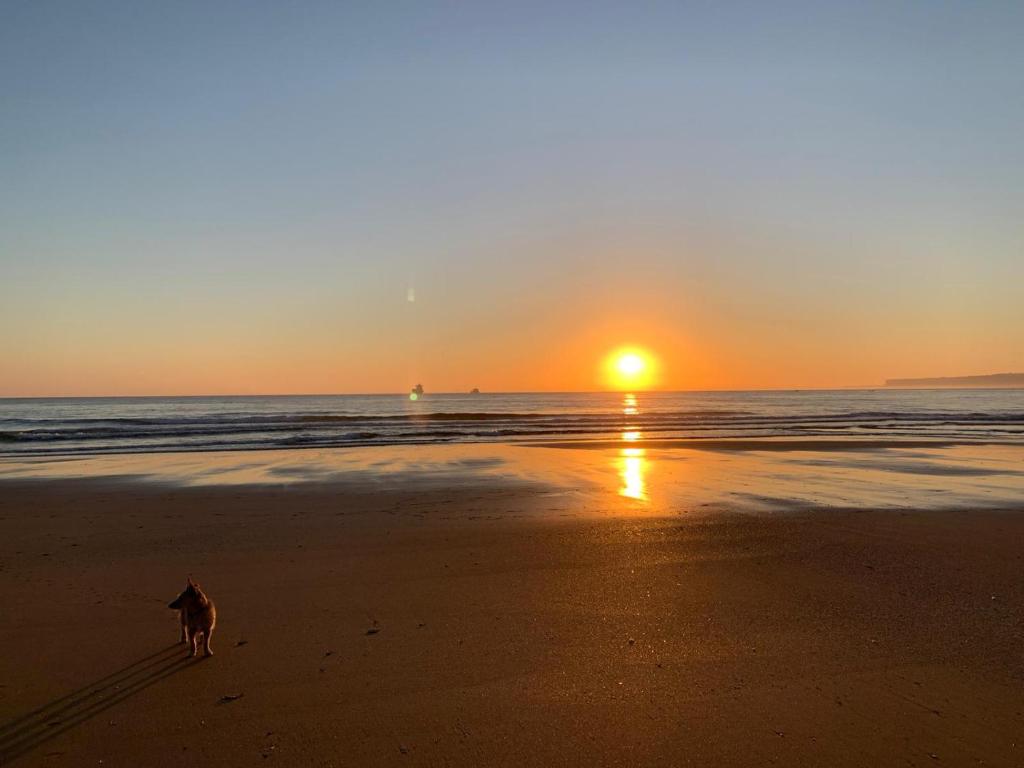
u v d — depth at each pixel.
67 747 4.64
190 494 15.48
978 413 69.56
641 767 4.45
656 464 22.27
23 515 12.88
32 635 6.63
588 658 6.13
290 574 8.79
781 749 4.66
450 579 8.57
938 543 10.52
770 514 12.98
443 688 5.54
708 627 6.90
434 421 55.53
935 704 5.29
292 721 5.00
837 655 6.21
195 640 6.39
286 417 62.47
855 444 30.23
